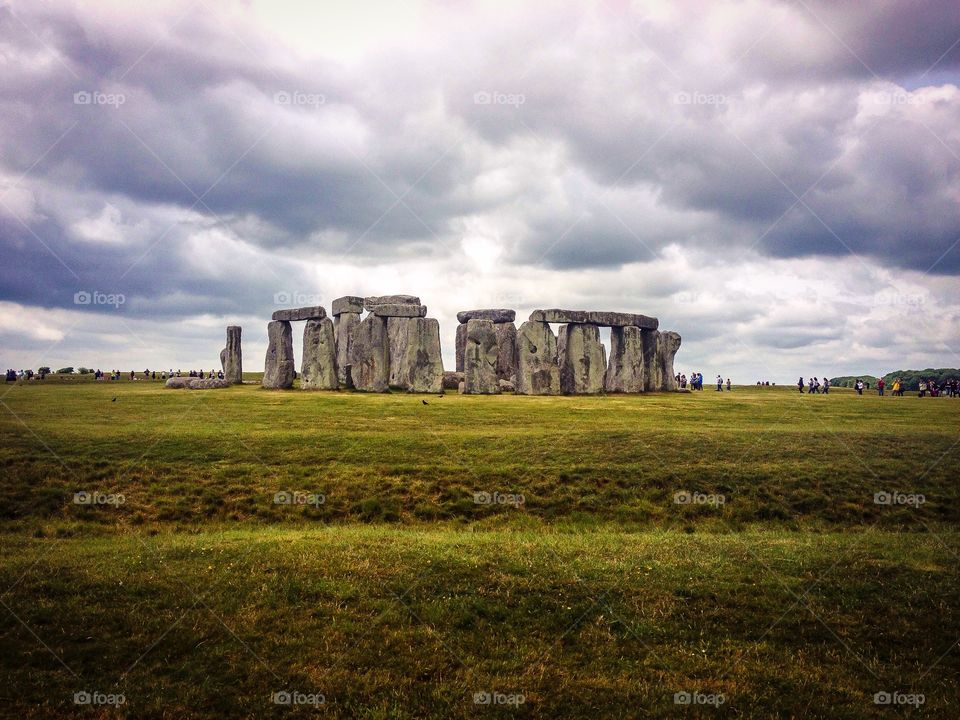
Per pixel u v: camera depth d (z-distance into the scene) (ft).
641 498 77.10
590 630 47.42
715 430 97.55
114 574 53.47
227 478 77.25
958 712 39.73
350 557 57.26
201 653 43.75
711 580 54.39
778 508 75.66
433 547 60.34
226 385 161.89
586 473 81.00
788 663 44.14
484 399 133.59
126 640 44.80
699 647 45.80
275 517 71.67
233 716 38.83
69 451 81.05
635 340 165.17
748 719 39.40
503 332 175.42
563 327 159.84
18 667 41.98
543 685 42.01
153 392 140.46
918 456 86.79
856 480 80.12
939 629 47.73
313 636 45.85
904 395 180.04
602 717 39.50
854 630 47.73
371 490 76.54
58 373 234.17
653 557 59.47
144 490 74.33
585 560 58.18
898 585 53.83
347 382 156.56
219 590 51.13
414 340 149.79
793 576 55.42
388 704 40.09
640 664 44.01
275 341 161.38
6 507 70.13
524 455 85.46
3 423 93.30
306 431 93.15
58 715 38.27
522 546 61.52
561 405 123.85
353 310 170.30
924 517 73.92
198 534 66.85
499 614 49.11
